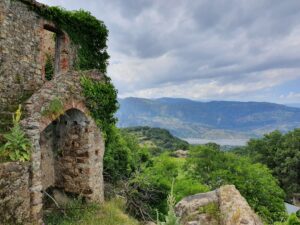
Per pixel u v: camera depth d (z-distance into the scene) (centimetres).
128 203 1227
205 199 701
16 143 737
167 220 287
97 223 902
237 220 588
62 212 966
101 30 1409
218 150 2306
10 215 688
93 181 1073
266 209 1848
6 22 929
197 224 631
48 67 1328
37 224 775
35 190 778
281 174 4916
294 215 1258
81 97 1016
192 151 2291
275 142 5231
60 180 1112
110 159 1442
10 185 693
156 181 1611
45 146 1084
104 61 1477
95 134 1091
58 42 1220
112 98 1162
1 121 827
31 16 1035
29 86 1020
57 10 1151
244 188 1947
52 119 882
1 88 905
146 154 1973
